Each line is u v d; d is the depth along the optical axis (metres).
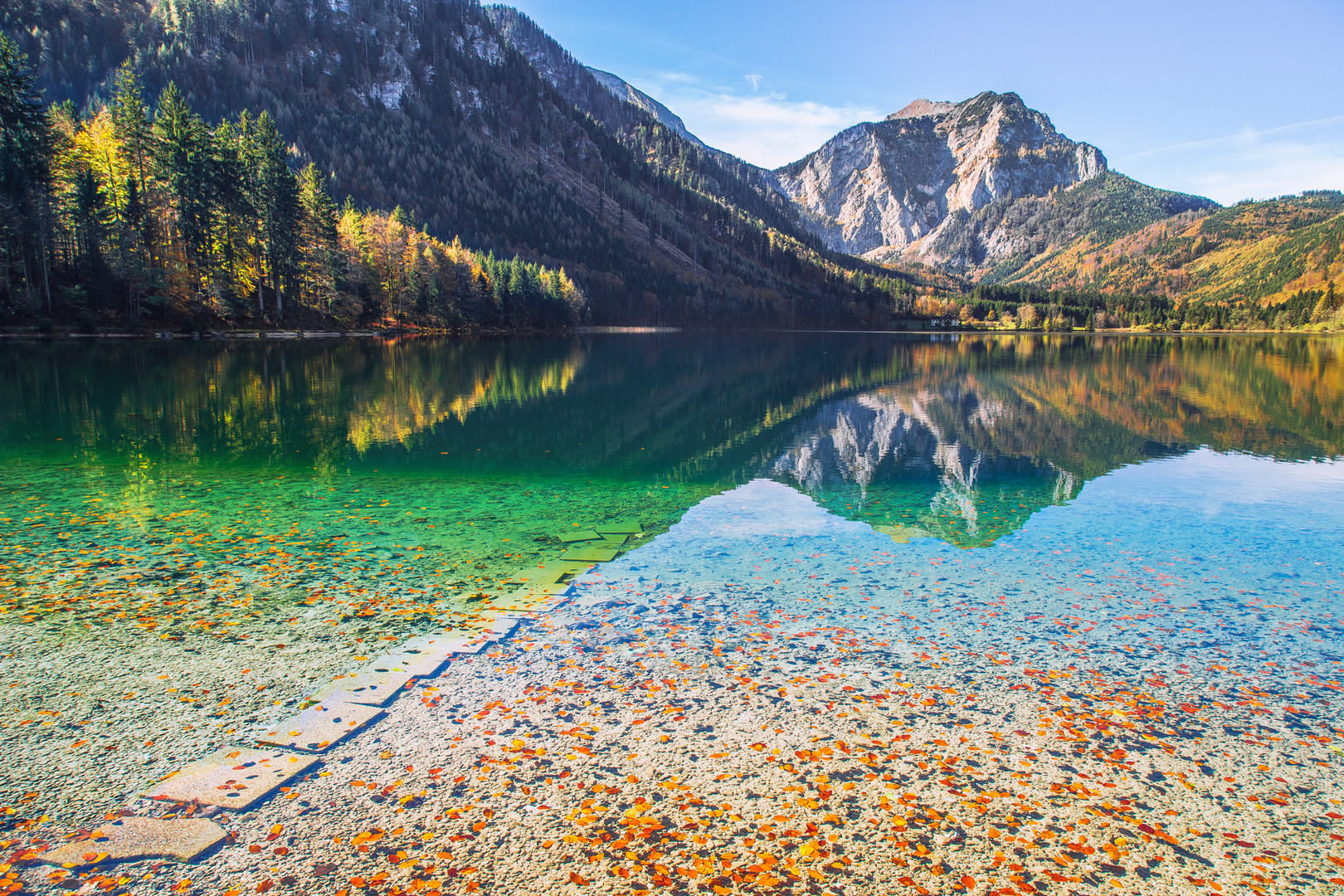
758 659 6.97
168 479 14.90
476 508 13.07
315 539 10.86
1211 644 7.47
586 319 143.50
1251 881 4.18
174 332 57.44
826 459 18.61
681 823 4.59
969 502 13.97
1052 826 4.62
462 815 4.64
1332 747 5.59
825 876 4.16
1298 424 24.95
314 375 37.38
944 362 58.56
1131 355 68.38
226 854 4.26
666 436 22.02
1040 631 7.74
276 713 5.87
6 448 17.70
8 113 48.84
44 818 4.57
